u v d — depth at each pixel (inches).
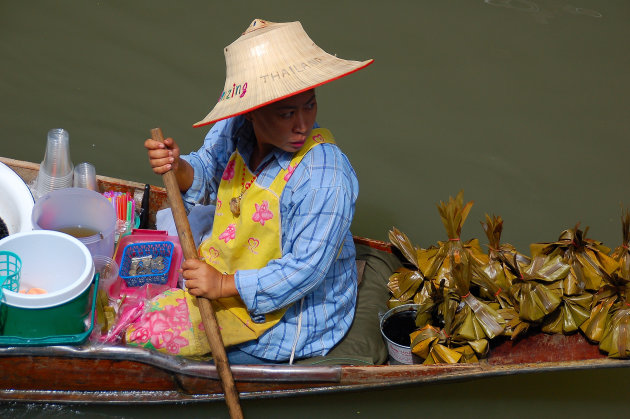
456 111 267.0
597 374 170.4
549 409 164.9
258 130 138.1
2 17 287.9
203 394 150.4
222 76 273.3
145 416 152.8
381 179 236.4
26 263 147.0
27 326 139.4
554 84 282.7
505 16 319.6
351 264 160.9
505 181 239.9
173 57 279.3
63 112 249.1
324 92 271.7
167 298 154.1
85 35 284.0
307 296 151.1
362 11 314.7
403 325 165.5
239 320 148.5
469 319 153.5
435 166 243.3
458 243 164.9
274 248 146.6
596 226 224.5
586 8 327.3
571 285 155.3
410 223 220.2
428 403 159.8
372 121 259.9
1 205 168.9
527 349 158.1
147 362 144.3
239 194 150.2
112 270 160.1
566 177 242.4
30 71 263.9
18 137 236.8
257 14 306.5
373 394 155.8
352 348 156.9
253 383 146.9
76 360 144.0
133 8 302.2
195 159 165.8
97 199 166.2
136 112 252.5
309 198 137.3
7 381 147.5
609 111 271.7
